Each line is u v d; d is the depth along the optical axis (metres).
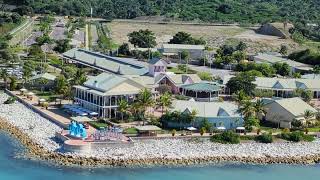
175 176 168.38
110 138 188.38
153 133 199.12
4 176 161.75
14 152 180.88
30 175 163.25
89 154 179.00
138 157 178.88
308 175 176.12
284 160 187.00
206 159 182.12
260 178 171.00
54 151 180.88
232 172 174.50
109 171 169.00
